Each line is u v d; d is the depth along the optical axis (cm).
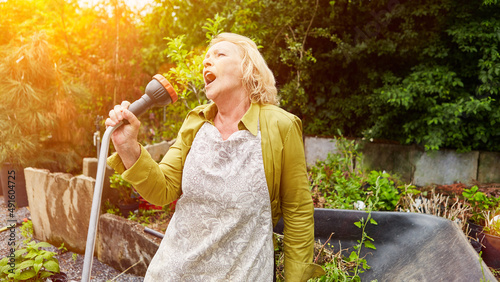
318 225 204
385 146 565
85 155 474
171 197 118
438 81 508
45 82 439
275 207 116
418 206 287
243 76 111
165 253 114
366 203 278
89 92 516
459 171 532
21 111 406
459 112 491
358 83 618
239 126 110
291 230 116
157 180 109
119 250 281
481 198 290
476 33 477
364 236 189
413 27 548
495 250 258
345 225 202
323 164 397
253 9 534
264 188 106
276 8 553
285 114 112
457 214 284
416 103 534
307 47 607
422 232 183
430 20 543
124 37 580
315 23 579
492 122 504
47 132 458
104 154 99
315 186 339
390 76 560
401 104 554
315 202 301
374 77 573
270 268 111
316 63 611
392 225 193
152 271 116
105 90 571
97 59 659
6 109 402
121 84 564
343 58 603
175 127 534
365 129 609
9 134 400
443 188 472
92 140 489
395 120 581
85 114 516
